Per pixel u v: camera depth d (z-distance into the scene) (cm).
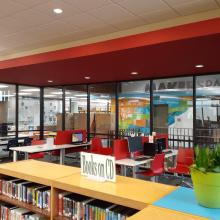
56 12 349
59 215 212
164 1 312
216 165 151
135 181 206
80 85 832
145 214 143
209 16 336
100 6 329
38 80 744
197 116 615
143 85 705
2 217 255
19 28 412
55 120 902
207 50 373
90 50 398
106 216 184
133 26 399
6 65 526
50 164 271
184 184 519
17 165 266
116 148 495
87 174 219
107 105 772
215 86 595
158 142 553
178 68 527
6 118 880
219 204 151
